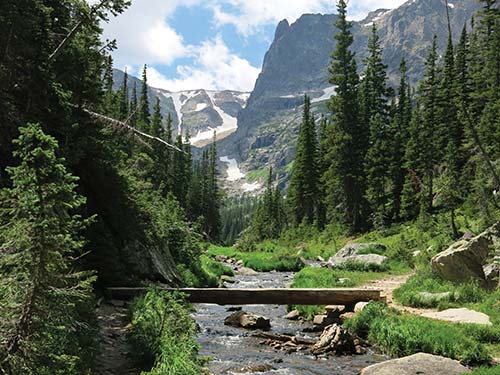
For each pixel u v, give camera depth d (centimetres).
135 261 2152
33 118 1461
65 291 500
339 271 3108
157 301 1405
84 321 999
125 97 6122
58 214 513
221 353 1362
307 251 5712
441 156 5431
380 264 3170
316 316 1878
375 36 7381
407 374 1023
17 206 464
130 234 2172
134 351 1049
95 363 949
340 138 5828
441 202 4766
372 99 7269
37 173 446
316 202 7375
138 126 6241
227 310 2156
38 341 471
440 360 1102
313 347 1427
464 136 5191
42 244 451
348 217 6225
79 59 1780
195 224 4062
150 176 5750
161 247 2581
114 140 2180
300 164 7500
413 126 5878
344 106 5981
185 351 970
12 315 447
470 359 1147
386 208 5784
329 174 6075
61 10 1820
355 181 5922
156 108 8156
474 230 3150
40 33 1534
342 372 1192
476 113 5547
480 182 3338
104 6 1560
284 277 3569
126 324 1392
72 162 1616
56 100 1596
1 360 420
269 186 11444
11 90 1518
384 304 1725
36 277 448
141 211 2430
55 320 509
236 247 7188
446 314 1546
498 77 5441
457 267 1939
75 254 1597
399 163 6066
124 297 1786
